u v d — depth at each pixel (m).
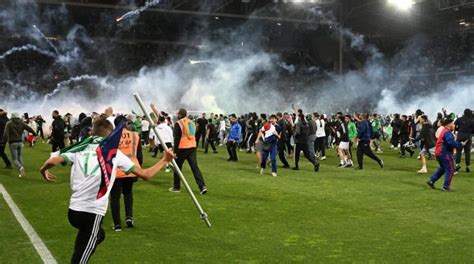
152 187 12.94
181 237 7.79
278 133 15.67
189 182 13.94
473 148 25.41
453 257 6.75
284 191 12.32
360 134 17.39
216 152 24.73
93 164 5.06
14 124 14.88
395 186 13.18
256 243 7.44
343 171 16.73
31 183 13.59
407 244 7.40
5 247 7.16
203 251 7.02
